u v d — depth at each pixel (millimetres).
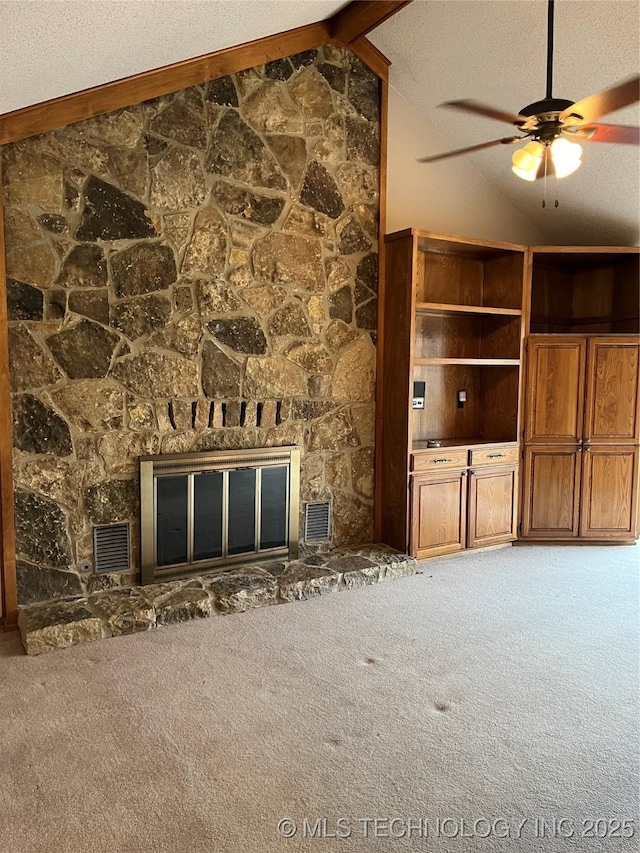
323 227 4176
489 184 5055
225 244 3816
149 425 3646
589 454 4809
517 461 4746
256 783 2100
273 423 4078
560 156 2768
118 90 3375
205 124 3701
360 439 4445
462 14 3732
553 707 2570
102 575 3582
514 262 4730
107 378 3508
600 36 3525
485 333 5004
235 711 2525
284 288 4047
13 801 2010
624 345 4746
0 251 3160
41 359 3326
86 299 3418
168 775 2139
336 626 3346
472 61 4043
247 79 3828
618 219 4895
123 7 2381
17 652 3031
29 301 3273
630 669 2895
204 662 2934
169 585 3668
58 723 2432
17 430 3295
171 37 3041
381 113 4359
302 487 4230
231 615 3490
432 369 4859
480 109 2732
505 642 3166
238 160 3830
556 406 4773
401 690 2693
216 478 3873
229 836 1870
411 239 4156
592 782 2113
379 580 4027
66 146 3307
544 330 5383
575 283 5500
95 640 3162
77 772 2148
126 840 1853
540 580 4086
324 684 2740
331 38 4066
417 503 4324
